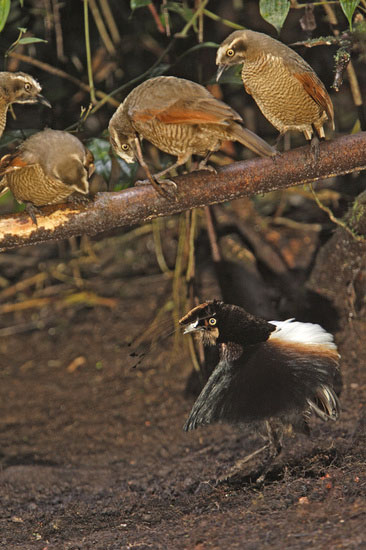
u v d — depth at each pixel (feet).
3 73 24.47
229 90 44.06
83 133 33.37
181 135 22.15
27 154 22.36
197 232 43.86
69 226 23.70
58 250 52.03
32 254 52.06
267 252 40.06
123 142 23.40
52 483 29.35
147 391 37.83
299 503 22.70
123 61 43.50
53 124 38.73
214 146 22.86
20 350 43.60
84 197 23.54
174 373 39.11
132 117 22.06
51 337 44.60
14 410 37.35
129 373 39.78
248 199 42.75
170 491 27.32
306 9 29.04
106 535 23.81
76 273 49.37
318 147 24.04
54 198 23.24
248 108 45.93
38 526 25.81
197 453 30.63
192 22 32.94
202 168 23.75
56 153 22.35
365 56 30.04
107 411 36.45
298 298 37.52
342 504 22.02
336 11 34.01
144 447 32.53
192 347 36.24
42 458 32.58
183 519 24.22
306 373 23.90
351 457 25.93
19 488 29.04
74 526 25.53
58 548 23.22
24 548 23.59
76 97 41.88
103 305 46.96
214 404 24.00
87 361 41.57
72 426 35.40
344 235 34.06
